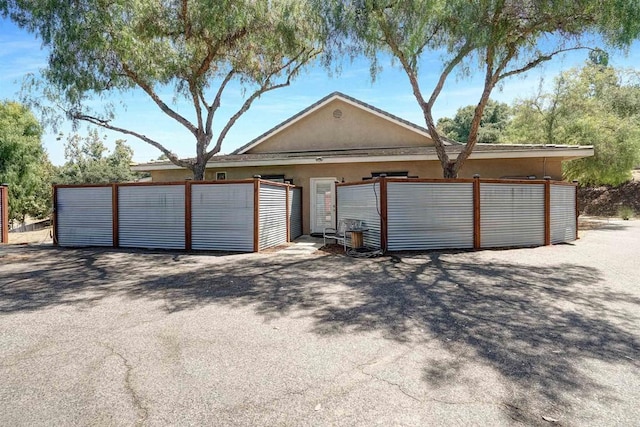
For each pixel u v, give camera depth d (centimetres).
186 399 290
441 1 932
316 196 1516
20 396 296
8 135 2222
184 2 1101
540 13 902
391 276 727
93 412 273
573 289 624
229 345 399
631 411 273
